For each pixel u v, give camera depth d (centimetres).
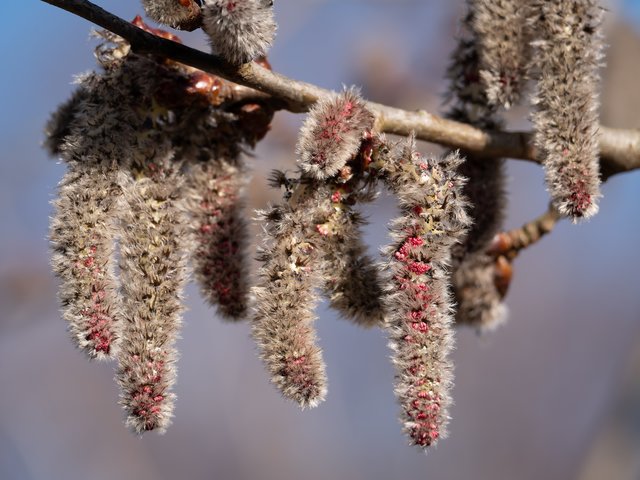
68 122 66
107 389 134
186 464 134
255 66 65
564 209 64
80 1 64
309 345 62
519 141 69
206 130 67
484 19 68
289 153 84
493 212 70
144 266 63
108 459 131
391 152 63
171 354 63
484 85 69
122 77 65
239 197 66
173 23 62
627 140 71
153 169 64
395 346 62
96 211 63
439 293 62
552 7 65
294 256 63
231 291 66
